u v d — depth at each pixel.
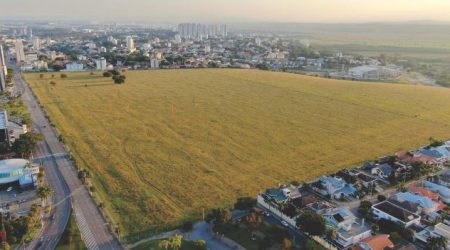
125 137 174.88
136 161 145.75
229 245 93.00
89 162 143.25
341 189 123.00
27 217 97.19
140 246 91.38
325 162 149.75
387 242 91.62
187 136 178.62
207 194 119.75
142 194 118.75
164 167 140.62
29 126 181.38
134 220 103.69
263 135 182.75
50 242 92.06
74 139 169.62
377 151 164.12
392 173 136.12
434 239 91.19
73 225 99.31
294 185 126.19
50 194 114.06
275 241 94.12
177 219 104.38
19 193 117.88
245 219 101.69
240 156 154.25
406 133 192.00
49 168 136.75
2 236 89.75
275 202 110.94
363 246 90.19
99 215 105.31
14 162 131.50
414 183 133.00
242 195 119.56
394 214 106.25
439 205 114.12
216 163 146.00
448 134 192.38
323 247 93.44
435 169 144.75
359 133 189.50
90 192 118.31
